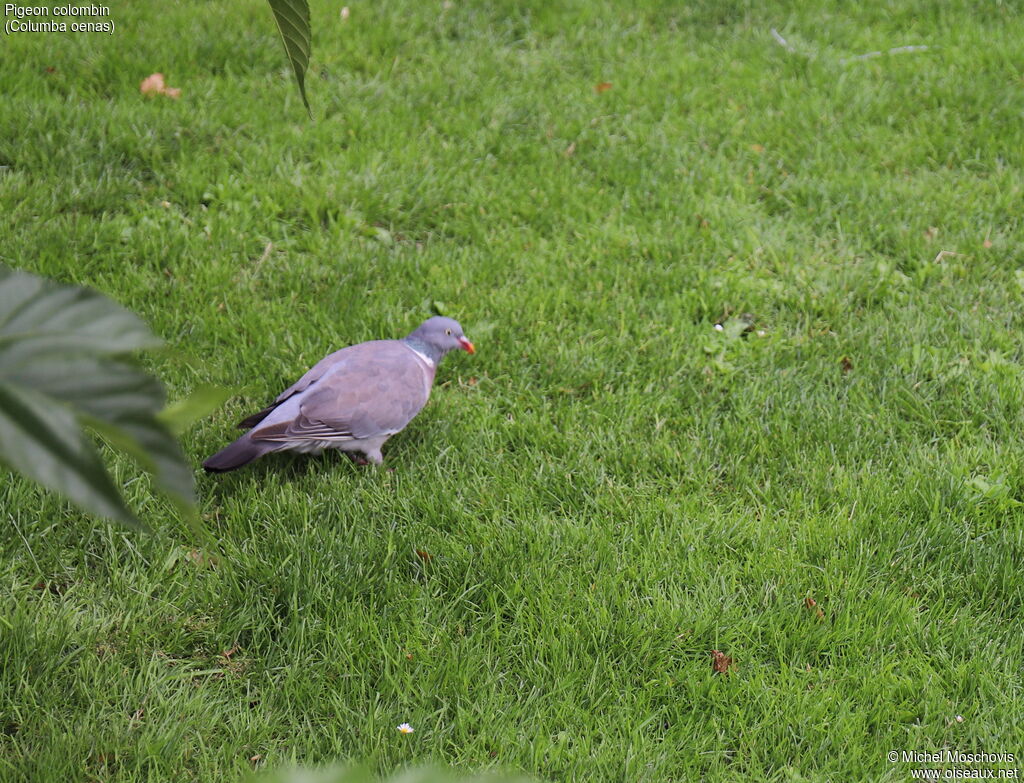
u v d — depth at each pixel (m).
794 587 5.06
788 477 5.86
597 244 7.84
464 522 5.37
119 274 7.06
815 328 7.17
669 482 5.79
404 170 8.45
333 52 10.08
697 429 6.18
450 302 7.16
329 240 7.64
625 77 10.16
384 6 11.01
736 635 4.83
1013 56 10.55
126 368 1.17
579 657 4.67
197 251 7.28
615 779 4.12
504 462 5.86
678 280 7.48
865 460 6.01
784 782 4.20
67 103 8.73
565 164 8.80
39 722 4.16
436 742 4.21
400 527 5.33
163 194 7.93
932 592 5.16
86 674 4.39
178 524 5.22
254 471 5.65
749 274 7.64
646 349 6.83
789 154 9.14
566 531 5.36
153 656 4.50
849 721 4.38
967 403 6.39
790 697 4.48
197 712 4.29
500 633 4.76
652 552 5.21
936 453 5.98
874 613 4.93
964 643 4.79
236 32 10.12
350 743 4.21
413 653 4.63
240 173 8.26
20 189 7.55
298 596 4.85
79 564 4.99
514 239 7.78
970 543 5.35
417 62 10.30
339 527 5.30
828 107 9.73
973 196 8.51
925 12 11.66
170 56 9.64
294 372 6.36
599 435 6.06
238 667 4.62
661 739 4.37
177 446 1.18
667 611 4.88
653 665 4.68
